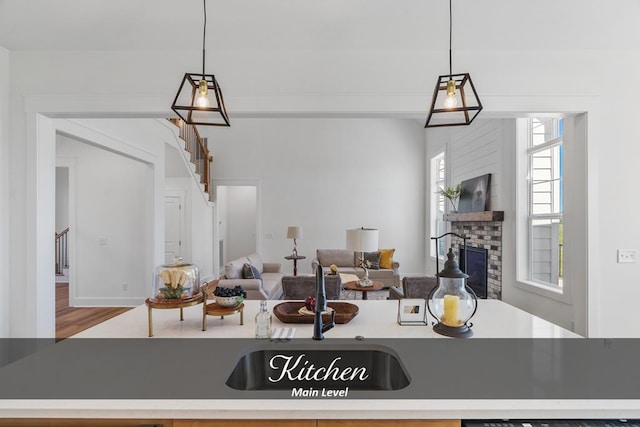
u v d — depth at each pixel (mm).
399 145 7547
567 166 3062
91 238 5055
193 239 6477
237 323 1769
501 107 2787
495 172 4469
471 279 5012
